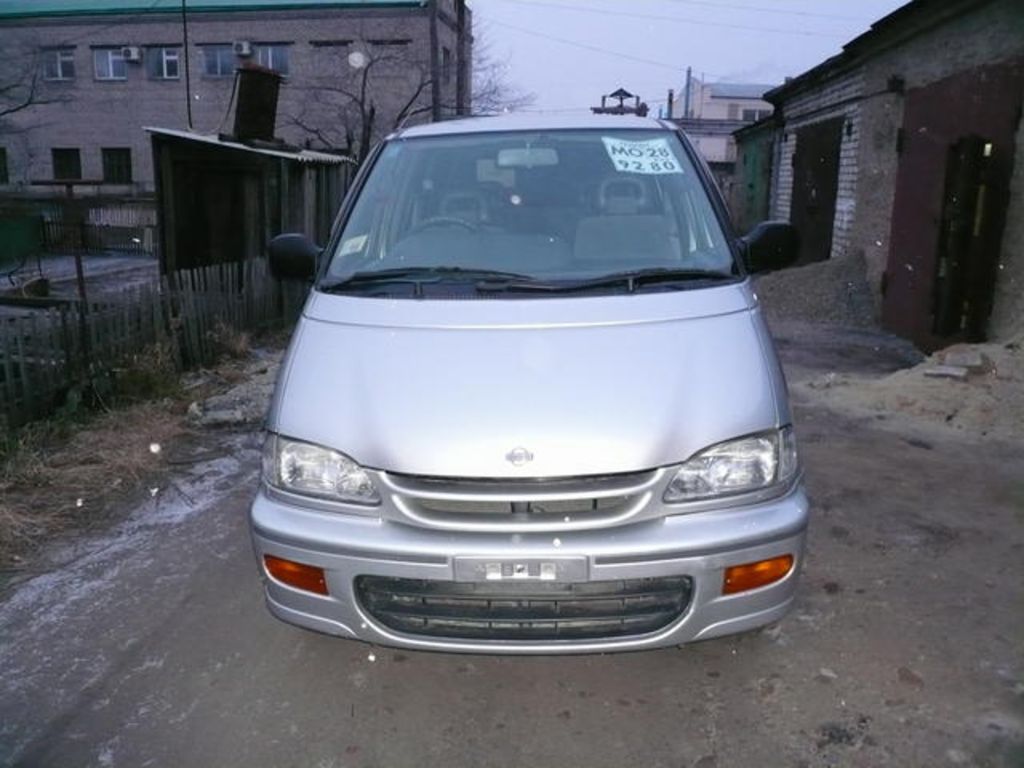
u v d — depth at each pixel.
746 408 2.55
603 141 3.82
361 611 2.52
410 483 2.44
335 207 11.23
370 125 24.80
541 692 2.85
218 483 4.73
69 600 3.48
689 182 3.62
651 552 2.37
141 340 6.68
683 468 2.44
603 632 2.46
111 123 33.47
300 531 2.53
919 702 2.70
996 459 4.84
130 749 2.60
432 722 2.71
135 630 3.25
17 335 5.48
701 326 2.83
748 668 2.92
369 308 3.03
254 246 9.56
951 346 6.66
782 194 15.84
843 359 7.75
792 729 2.61
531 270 3.26
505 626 2.47
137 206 25.98
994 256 6.66
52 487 4.63
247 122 10.38
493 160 3.77
